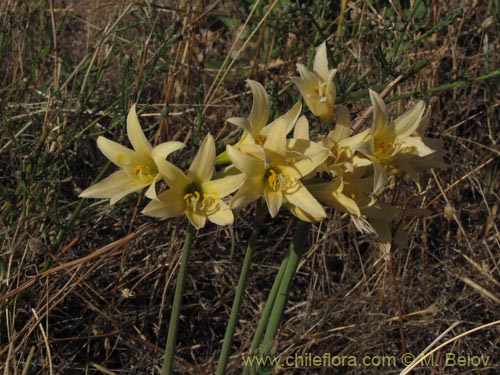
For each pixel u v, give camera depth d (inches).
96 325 22.2
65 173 24.2
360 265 25.1
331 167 13.8
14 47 27.0
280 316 16.0
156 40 22.4
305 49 25.2
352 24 25.1
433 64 25.0
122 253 21.9
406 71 20.2
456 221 24.8
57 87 23.2
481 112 26.0
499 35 27.3
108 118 25.7
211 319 23.9
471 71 27.1
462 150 26.7
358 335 22.5
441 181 25.5
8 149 23.7
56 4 28.5
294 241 15.5
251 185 13.5
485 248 24.9
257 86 13.9
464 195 26.7
